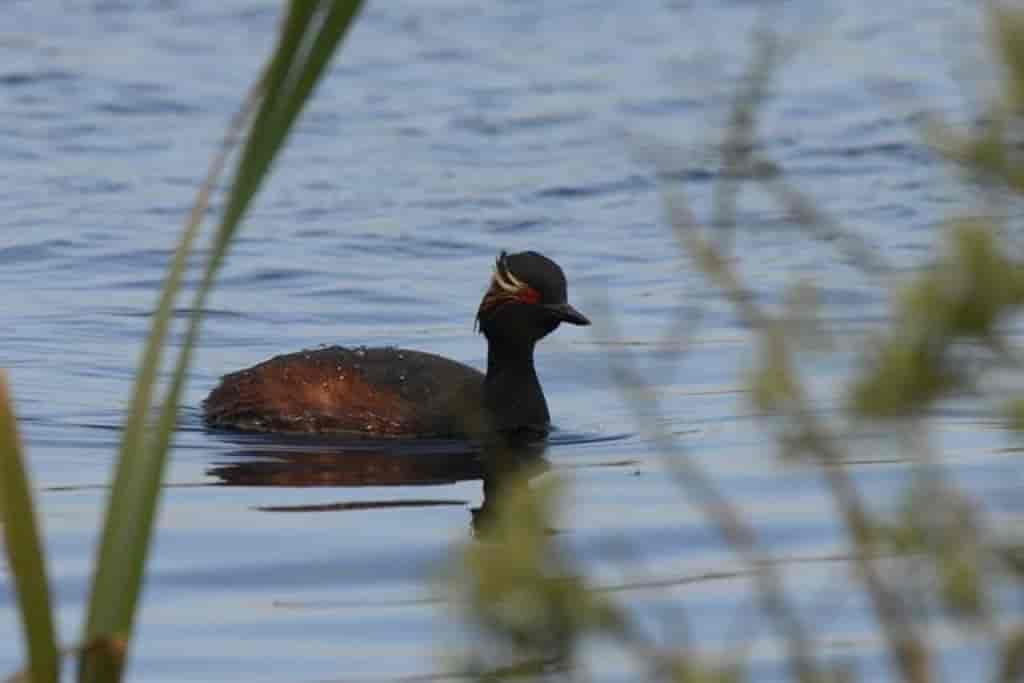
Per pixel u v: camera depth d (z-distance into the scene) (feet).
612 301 60.95
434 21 111.34
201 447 46.24
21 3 115.03
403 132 87.25
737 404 48.39
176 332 57.72
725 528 18.51
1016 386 12.49
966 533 12.80
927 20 108.37
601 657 22.77
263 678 29.22
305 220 72.43
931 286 12.03
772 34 21.54
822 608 31.50
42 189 76.84
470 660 12.50
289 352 55.47
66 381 51.34
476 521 38.34
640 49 102.63
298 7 16.21
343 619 32.01
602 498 39.91
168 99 93.45
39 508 39.24
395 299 62.18
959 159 12.66
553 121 88.17
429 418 48.32
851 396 12.35
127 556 17.38
